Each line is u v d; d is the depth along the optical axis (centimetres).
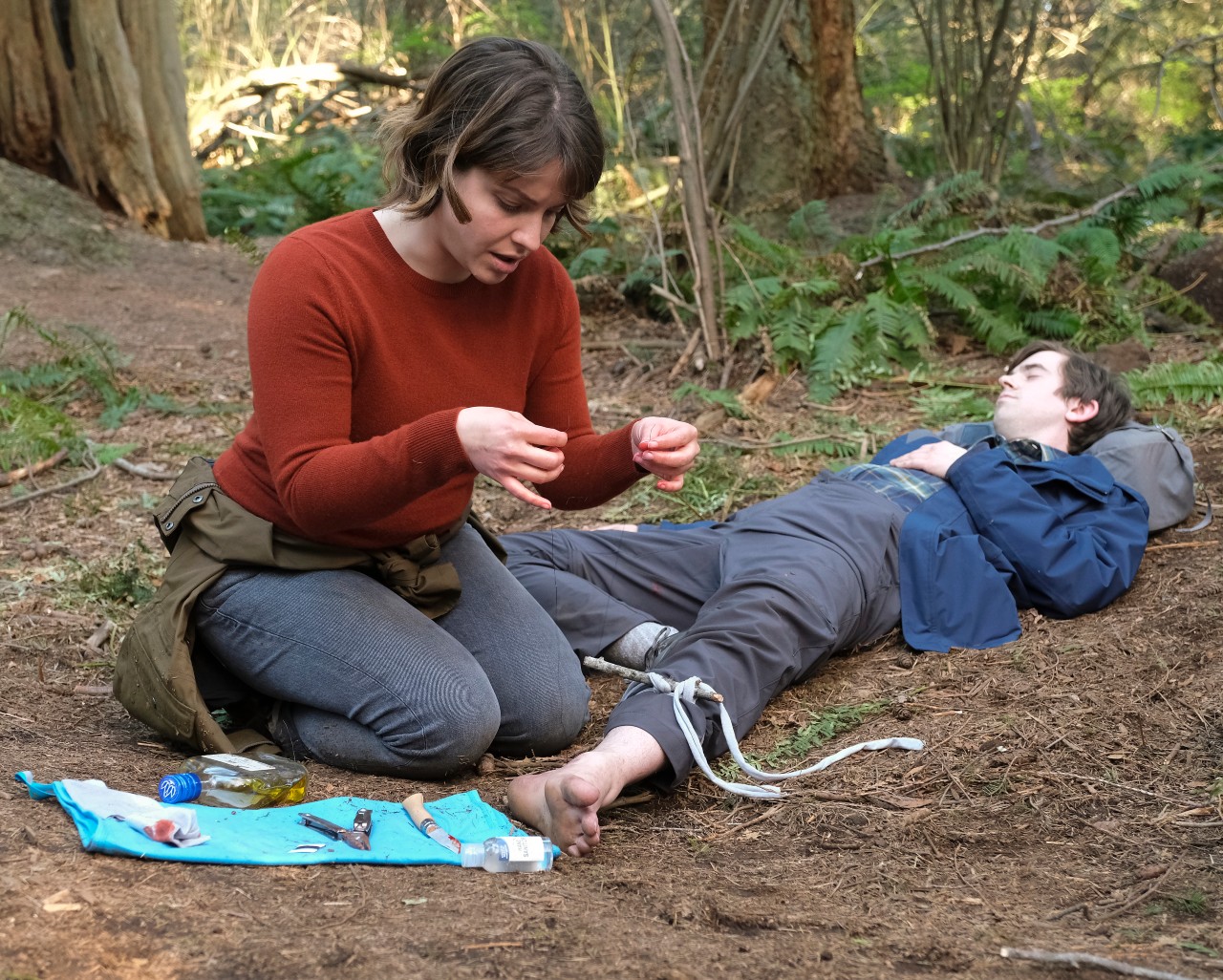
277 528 250
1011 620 312
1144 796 230
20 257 791
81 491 460
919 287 585
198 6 1619
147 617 249
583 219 232
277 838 201
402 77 1437
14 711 273
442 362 241
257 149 1365
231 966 153
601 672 329
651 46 975
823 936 176
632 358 604
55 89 877
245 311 771
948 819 227
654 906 186
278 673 254
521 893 188
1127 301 593
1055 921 183
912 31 1371
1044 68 1468
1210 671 277
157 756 250
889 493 333
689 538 339
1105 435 366
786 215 776
